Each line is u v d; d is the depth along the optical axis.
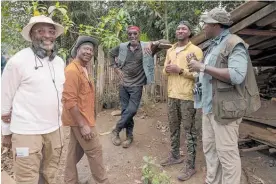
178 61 3.68
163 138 5.09
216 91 2.78
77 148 3.37
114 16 5.54
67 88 2.97
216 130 2.89
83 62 3.15
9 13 6.01
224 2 6.77
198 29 6.95
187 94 3.63
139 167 4.16
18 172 2.60
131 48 4.50
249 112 2.85
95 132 3.26
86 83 3.11
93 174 3.39
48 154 2.80
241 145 4.75
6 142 2.73
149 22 7.75
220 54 2.78
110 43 5.30
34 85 2.54
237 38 2.72
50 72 2.66
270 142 4.23
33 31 2.60
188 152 3.78
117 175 3.97
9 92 2.51
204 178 3.73
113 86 6.89
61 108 2.79
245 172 3.90
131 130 4.78
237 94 2.74
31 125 2.55
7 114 2.57
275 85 7.00
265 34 3.86
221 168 3.22
